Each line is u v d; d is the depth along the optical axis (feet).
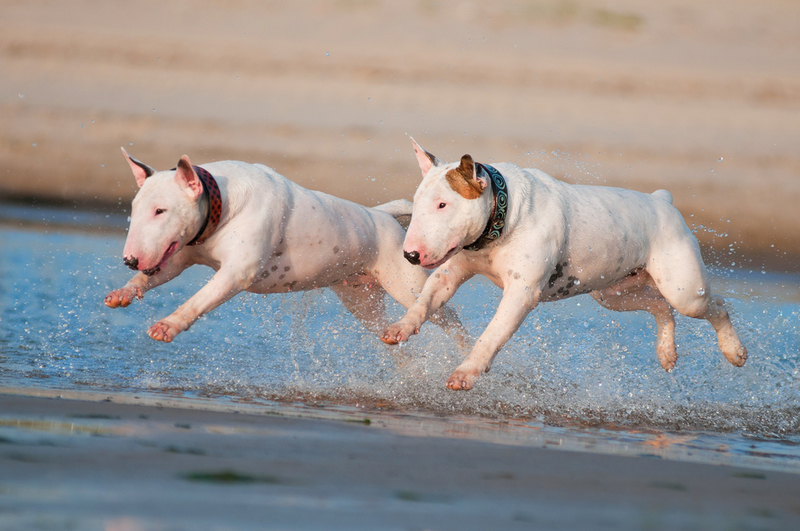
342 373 26.89
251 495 12.52
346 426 19.12
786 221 82.79
